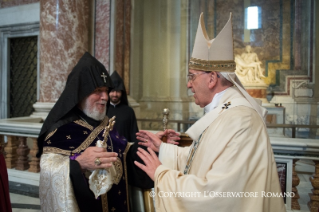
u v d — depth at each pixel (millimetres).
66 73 4660
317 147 2395
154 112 7453
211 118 1298
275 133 6332
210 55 1341
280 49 7270
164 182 1205
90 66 1691
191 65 1400
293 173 2568
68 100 1645
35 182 3705
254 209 1002
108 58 5469
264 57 7395
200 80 1381
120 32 6305
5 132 3959
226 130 1144
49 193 1486
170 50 7613
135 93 7219
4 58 7121
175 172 1244
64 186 1436
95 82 1671
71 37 4680
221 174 1058
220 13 7602
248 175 1041
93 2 5574
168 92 7570
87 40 5184
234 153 1074
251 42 7488
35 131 3686
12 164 4062
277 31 7309
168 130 2010
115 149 1826
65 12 4613
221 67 1337
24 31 6812
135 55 7152
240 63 7012
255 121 1167
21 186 3729
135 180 1891
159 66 7605
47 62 4656
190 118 7383
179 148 1735
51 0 4602
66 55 4645
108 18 5465
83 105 1756
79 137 1667
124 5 6508
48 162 1526
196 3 7590
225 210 1021
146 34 7578
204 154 1202
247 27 7508
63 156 1560
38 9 6539
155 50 7613
